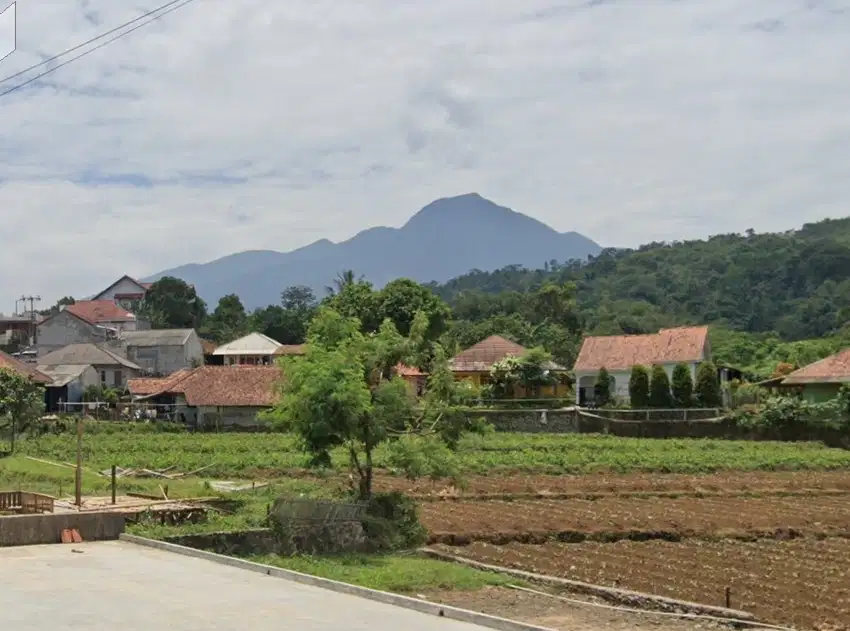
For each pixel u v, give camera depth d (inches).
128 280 5324.8
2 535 923.4
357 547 1042.1
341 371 1047.6
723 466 1963.6
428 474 1128.8
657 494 1587.1
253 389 2778.1
